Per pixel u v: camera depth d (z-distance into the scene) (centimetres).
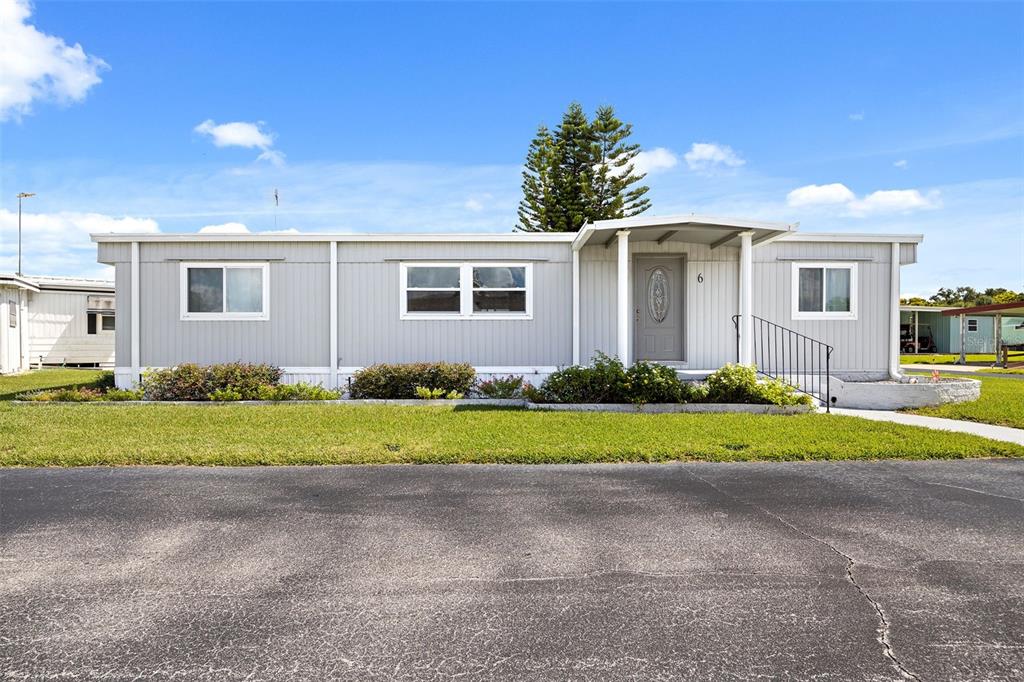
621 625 307
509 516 478
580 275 1236
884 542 422
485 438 752
